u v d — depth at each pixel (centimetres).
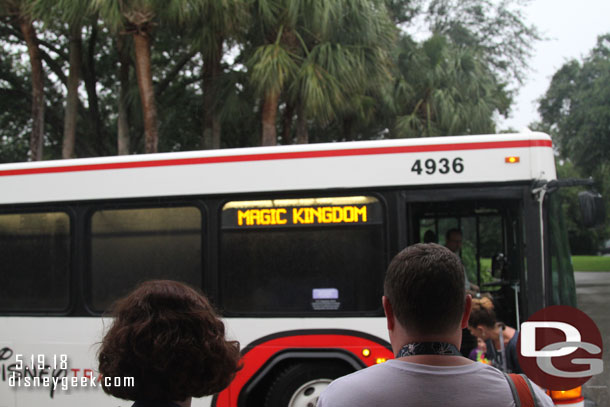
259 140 1195
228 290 516
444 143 500
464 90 1308
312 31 970
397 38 1297
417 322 159
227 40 1009
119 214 546
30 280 558
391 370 157
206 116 1111
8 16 1128
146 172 543
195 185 531
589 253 4000
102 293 541
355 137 1358
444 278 159
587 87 2238
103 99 1639
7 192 571
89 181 554
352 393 154
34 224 564
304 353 497
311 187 512
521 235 495
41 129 1134
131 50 1141
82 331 539
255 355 503
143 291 153
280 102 1231
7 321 554
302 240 511
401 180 501
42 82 1135
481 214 584
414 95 1310
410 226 504
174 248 531
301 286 506
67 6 852
